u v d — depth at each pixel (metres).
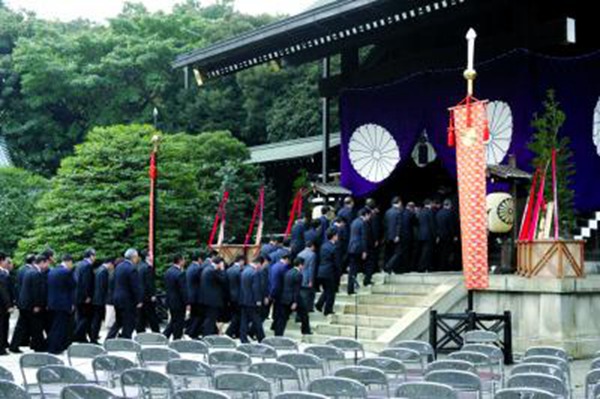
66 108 44.91
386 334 14.43
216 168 28.36
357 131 22.38
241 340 14.84
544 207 15.18
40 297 14.47
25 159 44.47
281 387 8.22
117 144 23.38
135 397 7.91
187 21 45.94
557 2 20.20
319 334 15.89
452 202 22.06
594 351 14.34
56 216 22.70
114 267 15.61
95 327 15.55
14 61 43.06
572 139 17.84
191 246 23.53
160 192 23.08
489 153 18.70
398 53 23.19
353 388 6.73
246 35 21.03
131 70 42.41
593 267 16.86
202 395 6.12
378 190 23.50
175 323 15.78
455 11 18.45
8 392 6.67
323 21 18.97
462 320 13.88
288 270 15.31
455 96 19.73
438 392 6.41
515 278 14.67
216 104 42.75
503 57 18.47
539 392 6.14
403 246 17.61
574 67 18.23
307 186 25.11
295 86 41.03
